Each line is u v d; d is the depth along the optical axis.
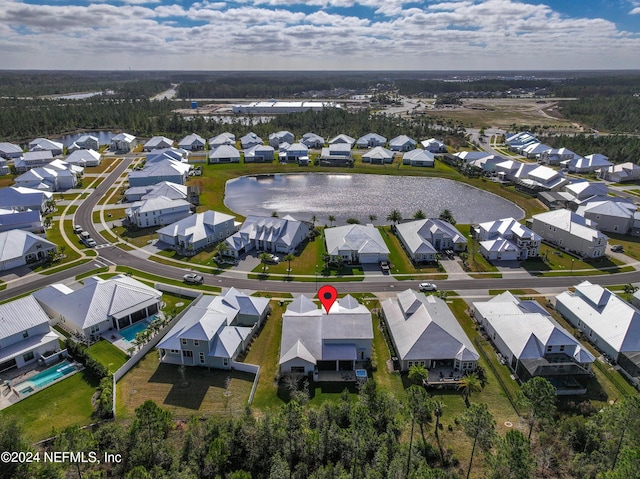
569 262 116.88
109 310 84.31
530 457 49.72
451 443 59.44
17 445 51.06
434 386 70.25
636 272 110.94
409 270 111.62
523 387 60.69
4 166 198.62
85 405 65.56
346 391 65.50
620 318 80.62
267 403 66.62
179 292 98.50
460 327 82.50
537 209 160.88
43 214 149.00
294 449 55.59
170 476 50.66
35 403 65.56
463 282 105.62
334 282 105.00
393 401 62.59
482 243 121.06
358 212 159.88
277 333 84.75
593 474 52.12
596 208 141.50
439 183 197.88
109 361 75.62
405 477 50.94
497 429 61.78
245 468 54.41
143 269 110.88
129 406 65.56
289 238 121.00
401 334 79.44
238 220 146.12
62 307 85.75
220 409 65.06
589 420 59.19
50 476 46.97
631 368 72.31
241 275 108.12
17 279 104.81
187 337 73.56
